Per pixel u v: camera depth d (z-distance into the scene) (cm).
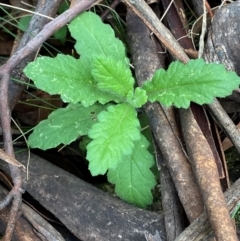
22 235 20
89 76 22
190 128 21
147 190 22
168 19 26
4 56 30
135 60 25
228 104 24
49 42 30
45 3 25
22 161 23
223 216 18
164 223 20
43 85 21
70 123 23
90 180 26
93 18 23
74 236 21
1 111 21
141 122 24
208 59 23
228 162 24
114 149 20
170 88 22
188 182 20
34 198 22
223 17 23
